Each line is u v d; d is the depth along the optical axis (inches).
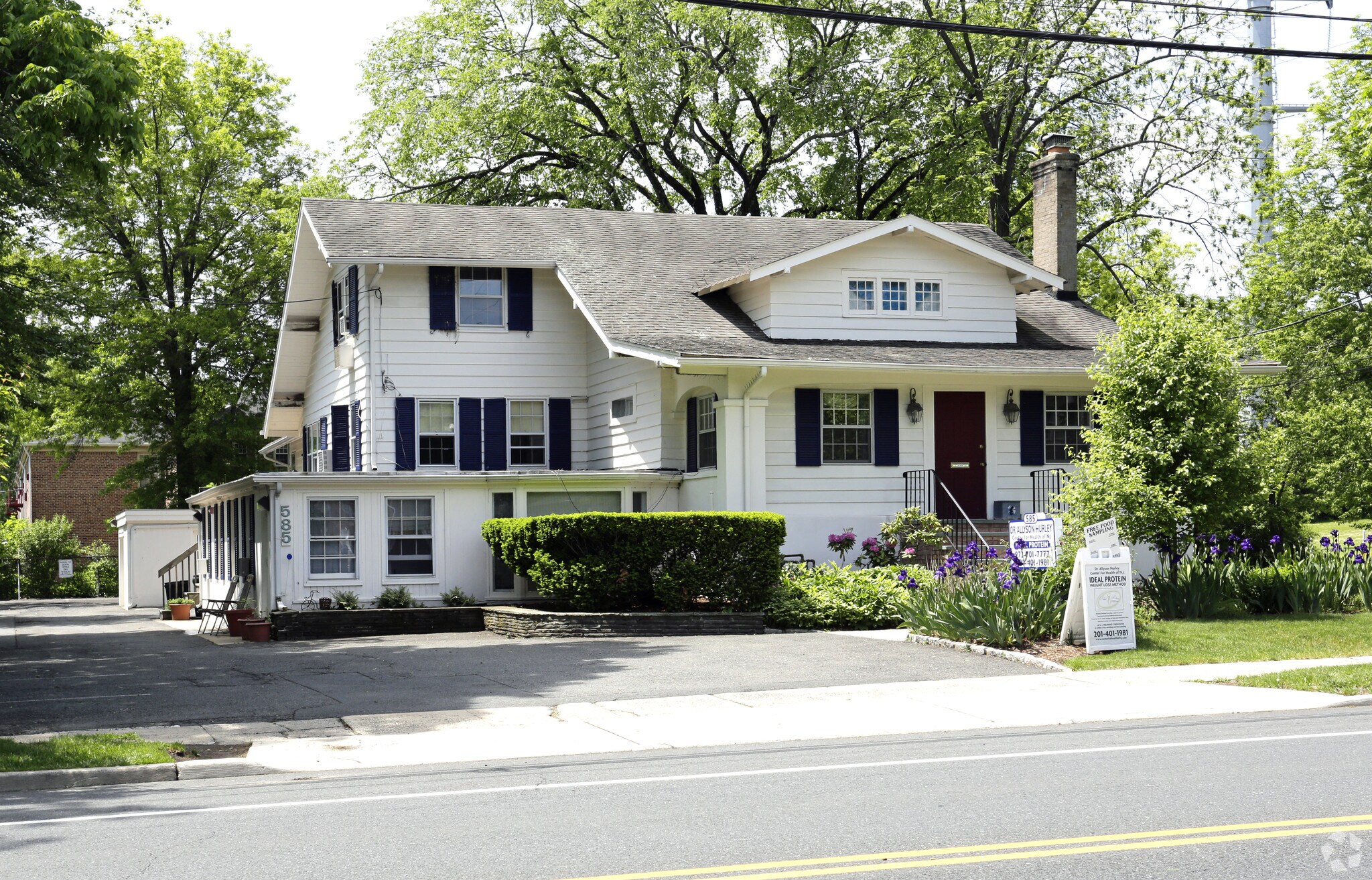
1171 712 486.6
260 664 689.6
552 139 1801.2
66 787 395.5
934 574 839.7
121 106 586.2
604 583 797.2
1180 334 793.6
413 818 321.4
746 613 786.2
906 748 417.1
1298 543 898.7
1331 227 1593.3
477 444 1106.7
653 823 308.5
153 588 1576.0
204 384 1686.8
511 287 1120.2
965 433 1015.0
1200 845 275.9
